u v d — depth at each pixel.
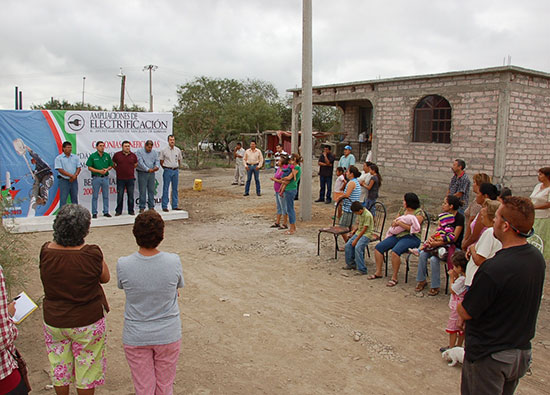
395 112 15.79
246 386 4.32
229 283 7.17
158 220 3.40
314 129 51.00
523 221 2.89
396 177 15.93
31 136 10.96
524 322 2.90
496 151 13.07
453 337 4.90
